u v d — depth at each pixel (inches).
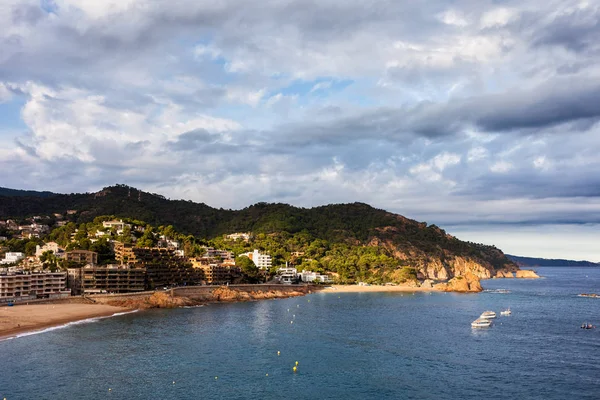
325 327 6879.9
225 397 3784.5
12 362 4621.1
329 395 3875.5
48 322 6806.1
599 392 3983.8
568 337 6254.9
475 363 4859.7
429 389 4045.3
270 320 7524.6
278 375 4377.5
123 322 7071.9
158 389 3924.7
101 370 4404.5
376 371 4547.2
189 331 6373.0
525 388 4082.2
